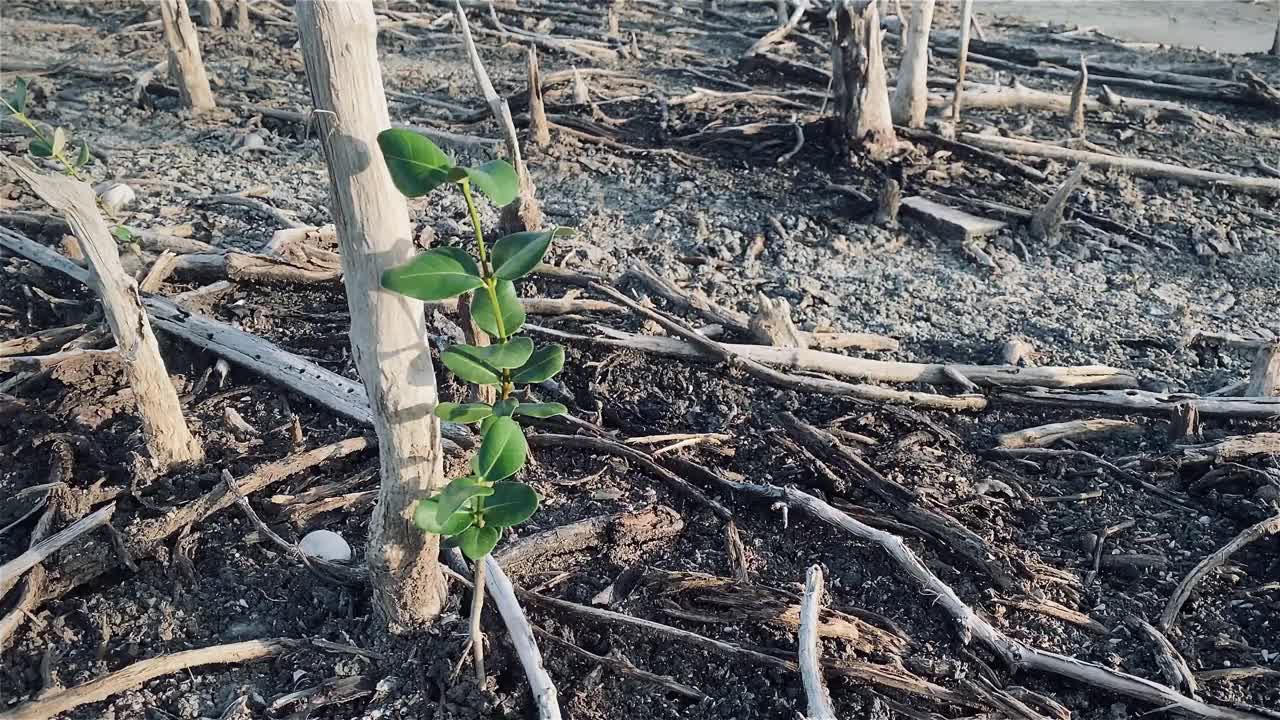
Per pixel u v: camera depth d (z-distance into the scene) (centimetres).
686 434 101
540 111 176
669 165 174
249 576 85
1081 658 82
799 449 100
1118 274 144
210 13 248
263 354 109
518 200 135
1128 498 98
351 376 110
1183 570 90
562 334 115
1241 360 123
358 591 84
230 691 76
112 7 269
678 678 79
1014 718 76
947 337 126
